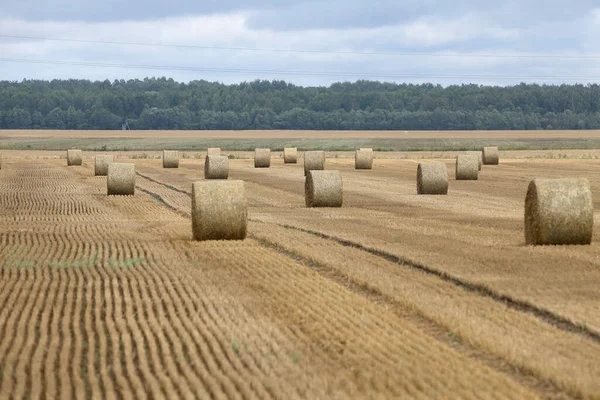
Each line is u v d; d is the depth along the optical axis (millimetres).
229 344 29562
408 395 24141
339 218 70625
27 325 33250
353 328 31656
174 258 49312
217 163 118000
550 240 52250
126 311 35156
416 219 69312
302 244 53938
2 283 41844
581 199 51969
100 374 26828
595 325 31953
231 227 56750
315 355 28312
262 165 150750
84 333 31922
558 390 24984
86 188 105000
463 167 116125
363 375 25875
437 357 27719
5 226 66750
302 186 107938
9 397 24719
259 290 39375
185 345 29859
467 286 40219
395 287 39281
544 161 169500
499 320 32719
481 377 25594
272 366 27062
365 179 120500
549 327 31797
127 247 54219
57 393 25047
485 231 60781
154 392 24750
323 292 38594
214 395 24469
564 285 39469
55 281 42250
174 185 109500
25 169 145125
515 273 42531
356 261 47062
